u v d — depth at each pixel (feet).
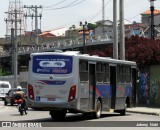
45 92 86.53
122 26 145.48
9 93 171.22
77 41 293.64
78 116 103.40
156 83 151.94
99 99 95.81
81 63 87.40
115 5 146.10
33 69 87.71
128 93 112.88
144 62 155.12
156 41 161.48
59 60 86.17
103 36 276.62
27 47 373.40
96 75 93.91
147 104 156.15
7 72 412.57
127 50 160.35
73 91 85.15
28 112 124.36
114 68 104.32
